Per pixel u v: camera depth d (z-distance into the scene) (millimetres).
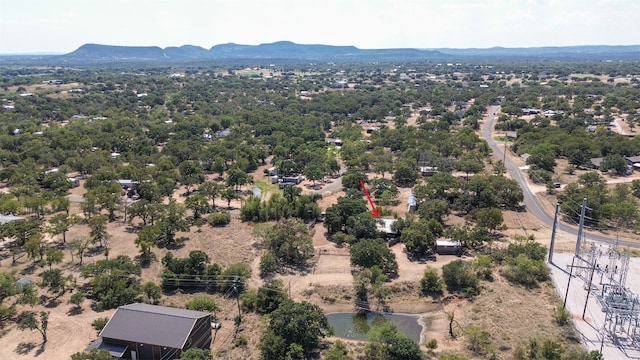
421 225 103812
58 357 64812
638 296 77750
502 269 91562
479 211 111938
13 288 77875
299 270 94188
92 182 141375
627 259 84312
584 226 115625
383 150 182125
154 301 80562
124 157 177875
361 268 92500
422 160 170375
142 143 192625
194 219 121875
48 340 68750
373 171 164875
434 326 75938
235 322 75125
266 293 79062
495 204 124312
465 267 88875
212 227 116750
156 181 142625
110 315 75312
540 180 149500
